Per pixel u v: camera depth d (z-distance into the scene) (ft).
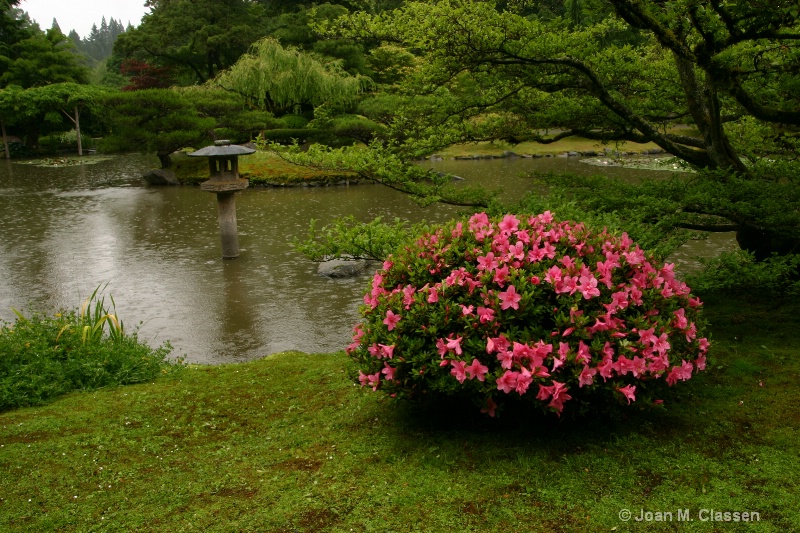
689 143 20.61
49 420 12.05
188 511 8.42
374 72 99.76
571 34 18.98
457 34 17.02
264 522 8.02
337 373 14.37
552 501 8.26
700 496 8.24
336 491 8.73
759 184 16.20
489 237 10.80
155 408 12.68
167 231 45.47
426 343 9.98
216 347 22.95
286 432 11.05
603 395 9.75
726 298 18.13
